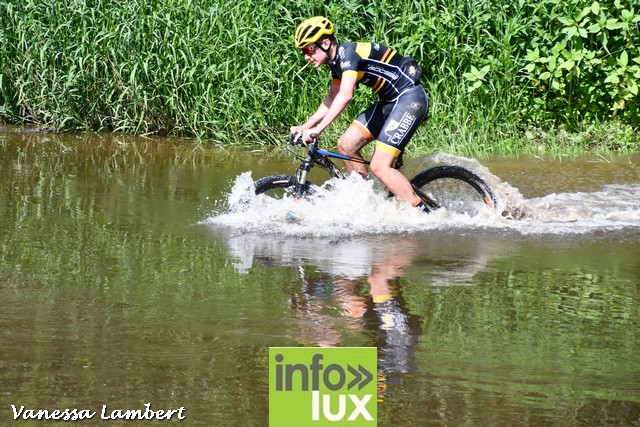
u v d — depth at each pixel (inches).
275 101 576.1
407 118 356.8
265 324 244.2
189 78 586.9
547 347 230.1
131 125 597.9
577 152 541.0
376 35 578.2
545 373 213.3
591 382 208.7
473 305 263.3
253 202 371.6
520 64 572.1
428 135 558.3
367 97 563.2
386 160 358.9
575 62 565.6
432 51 566.3
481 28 575.5
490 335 238.2
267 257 313.7
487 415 191.5
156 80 587.2
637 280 291.0
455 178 376.2
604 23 552.4
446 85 566.3
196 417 190.1
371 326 243.8
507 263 309.3
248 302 263.3
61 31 610.2
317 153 366.0
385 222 363.9
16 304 258.4
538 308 261.3
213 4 601.6
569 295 274.2
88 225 358.6
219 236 343.6
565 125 571.8
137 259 309.6
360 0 595.2
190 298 266.4
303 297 268.7
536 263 309.9
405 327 243.4
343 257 314.2
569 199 419.2
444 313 255.8
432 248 327.9
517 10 570.6
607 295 274.8
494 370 214.8
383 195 372.8
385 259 312.0
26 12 623.8
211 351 224.4
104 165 493.0
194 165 498.0
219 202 405.4
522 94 575.5
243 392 201.8
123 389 202.4
